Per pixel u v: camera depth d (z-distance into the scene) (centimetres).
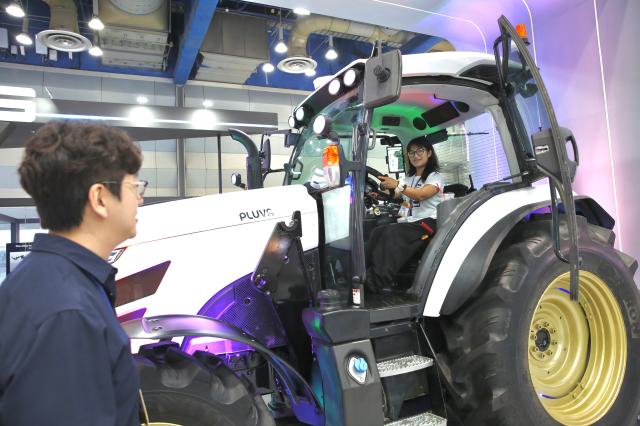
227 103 1052
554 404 239
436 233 238
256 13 924
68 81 946
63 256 81
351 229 208
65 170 80
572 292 205
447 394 226
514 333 214
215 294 213
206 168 1052
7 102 559
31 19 877
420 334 223
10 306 75
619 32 468
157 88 1010
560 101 522
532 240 233
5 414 69
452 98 266
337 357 189
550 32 529
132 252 205
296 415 222
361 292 203
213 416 161
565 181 208
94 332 74
